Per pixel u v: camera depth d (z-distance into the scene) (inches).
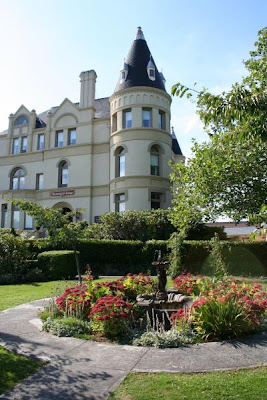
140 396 155.4
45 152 1248.2
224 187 591.5
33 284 588.1
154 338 236.8
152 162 1059.3
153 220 847.7
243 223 1457.9
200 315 250.5
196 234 891.4
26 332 269.3
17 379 178.9
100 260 754.8
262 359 199.0
